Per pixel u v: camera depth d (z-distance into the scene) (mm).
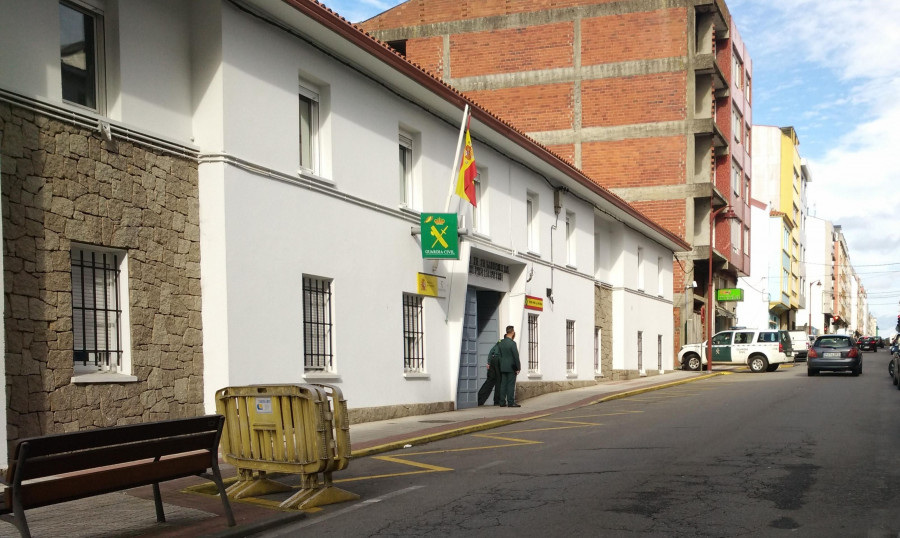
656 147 37281
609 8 38125
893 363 25547
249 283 11031
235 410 7895
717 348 36219
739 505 6938
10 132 8289
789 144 71500
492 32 39344
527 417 15438
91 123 9227
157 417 9820
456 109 16234
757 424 13156
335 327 13008
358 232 13727
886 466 8930
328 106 13078
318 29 12180
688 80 37094
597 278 27375
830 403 17172
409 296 15688
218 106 10711
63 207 8820
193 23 10891
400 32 40438
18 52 8461
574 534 6004
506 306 20078
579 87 38312
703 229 38000
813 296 91625
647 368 31703
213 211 10664
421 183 15930
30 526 6469
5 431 7910
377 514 6855
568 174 21953
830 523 6297
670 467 8945
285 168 11938
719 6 39125
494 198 18797
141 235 9820
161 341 10000
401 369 14914
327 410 7320
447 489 7914
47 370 8500
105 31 9680
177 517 6754
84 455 5469
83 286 9211
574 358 24016
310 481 7301
